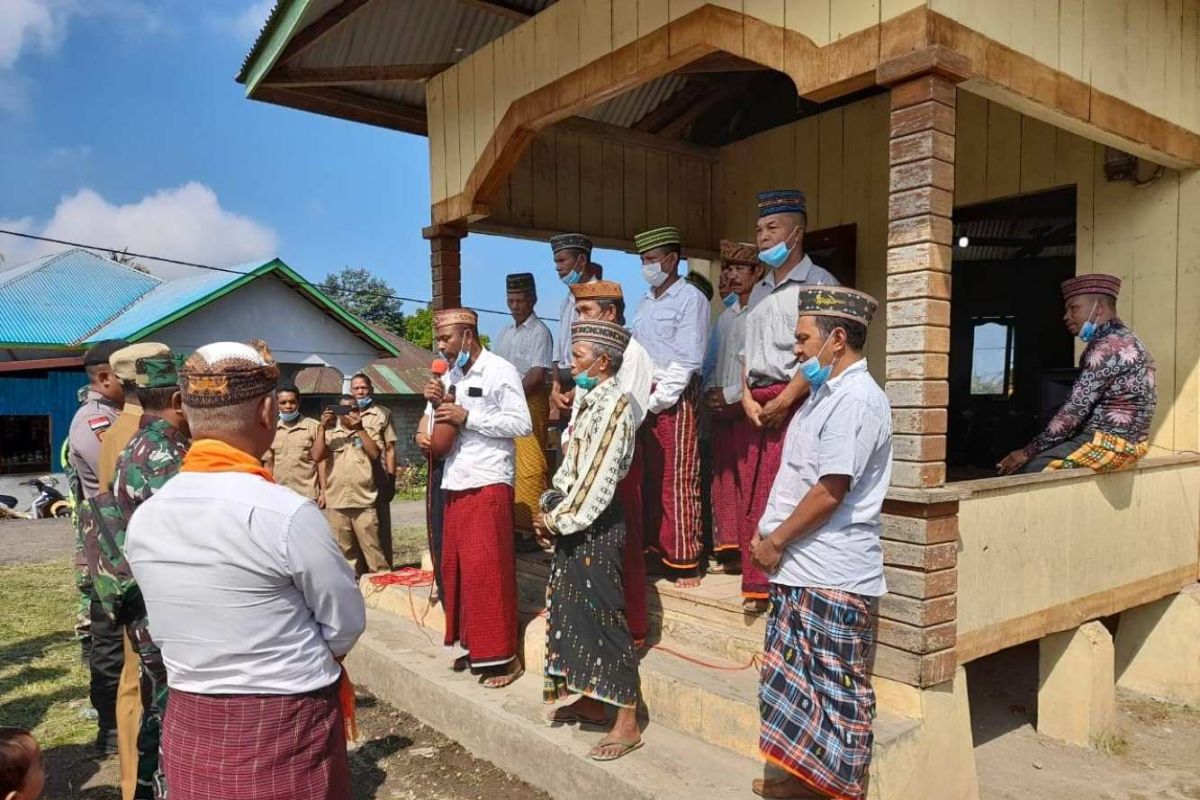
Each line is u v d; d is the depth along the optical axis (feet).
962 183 18.93
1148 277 15.70
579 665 10.66
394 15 17.01
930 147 9.72
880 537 9.74
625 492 12.00
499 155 16.40
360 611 6.86
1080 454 13.29
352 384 21.36
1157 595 14.79
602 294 12.26
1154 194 15.56
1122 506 13.84
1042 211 18.86
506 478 13.21
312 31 16.71
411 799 11.59
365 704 15.02
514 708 12.37
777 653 9.18
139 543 6.44
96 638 13.01
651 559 14.02
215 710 6.27
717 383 14.02
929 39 9.59
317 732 6.59
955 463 22.97
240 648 6.23
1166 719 14.74
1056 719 13.80
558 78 14.84
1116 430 13.20
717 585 13.16
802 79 10.91
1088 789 12.19
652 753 10.66
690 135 24.62
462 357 13.02
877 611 10.33
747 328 11.91
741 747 10.51
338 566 6.55
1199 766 12.94
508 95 16.03
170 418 9.45
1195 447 15.26
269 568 6.19
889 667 10.21
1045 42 11.25
